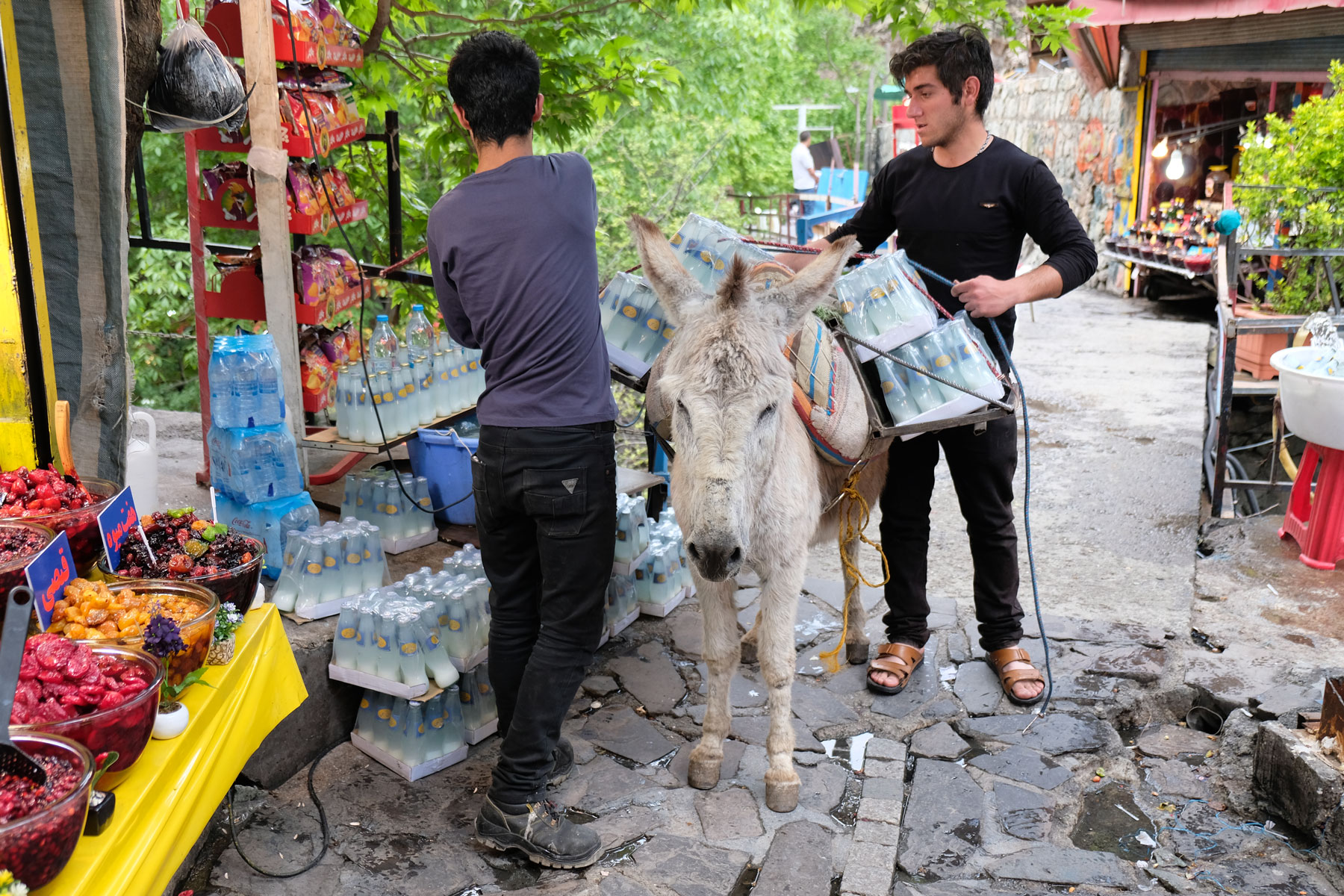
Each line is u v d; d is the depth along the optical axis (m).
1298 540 4.87
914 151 3.68
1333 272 6.72
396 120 5.35
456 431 4.58
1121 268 12.80
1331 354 4.72
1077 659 3.96
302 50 4.34
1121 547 5.07
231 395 3.62
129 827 1.99
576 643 2.84
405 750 3.26
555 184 2.73
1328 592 4.45
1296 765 3.00
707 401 2.47
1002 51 19.70
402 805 3.12
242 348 3.63
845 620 3.66
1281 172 7.04
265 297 4.21
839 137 27.50
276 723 2.83
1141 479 6.05
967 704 3.72
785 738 3.15
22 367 2.88
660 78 6.30
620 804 3.16
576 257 2.74
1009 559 3.77
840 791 3.23
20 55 3.06
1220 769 3.36
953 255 3.57
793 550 2.99
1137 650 4.01
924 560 3.90
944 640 4.19
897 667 3.82
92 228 3.27
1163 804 3.21
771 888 2.77
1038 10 5.68
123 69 3.26
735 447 2.45
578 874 2.84
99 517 2.63
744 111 15.45
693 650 4.12
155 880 2.07
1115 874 2.86
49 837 1.70
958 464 3.68
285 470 3.74
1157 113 12.10
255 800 3.10
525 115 2.74
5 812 1.73
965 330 3.36
